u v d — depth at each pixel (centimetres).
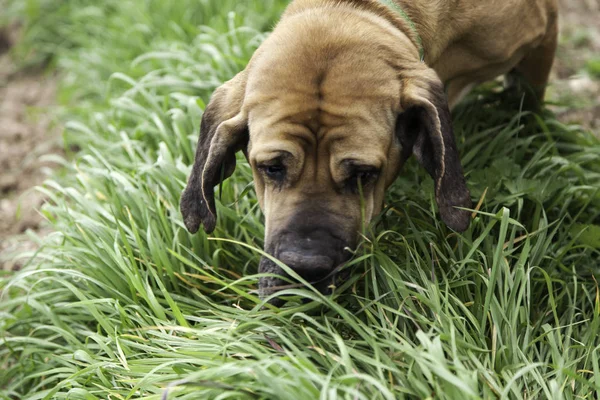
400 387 312
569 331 359
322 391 284
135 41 652
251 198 452
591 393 324
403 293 357
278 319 350
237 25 592
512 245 379
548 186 425
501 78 571
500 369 333
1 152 641
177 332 374
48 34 761
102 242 405
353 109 345
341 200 350
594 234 401
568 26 707
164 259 413
